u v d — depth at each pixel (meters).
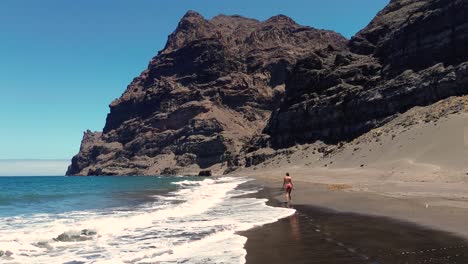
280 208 27.27
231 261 12.73
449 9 88.50
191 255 13.99
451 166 39.94
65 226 21.67
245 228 19.09
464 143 45.25
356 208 24.06
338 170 67.75
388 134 71.44
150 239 17.78
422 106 82.81
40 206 39.09
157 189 67.25
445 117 58.78
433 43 90.75
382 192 31.45
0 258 14.78
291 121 132.25
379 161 59.09
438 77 81.56
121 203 39.44
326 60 138.50
